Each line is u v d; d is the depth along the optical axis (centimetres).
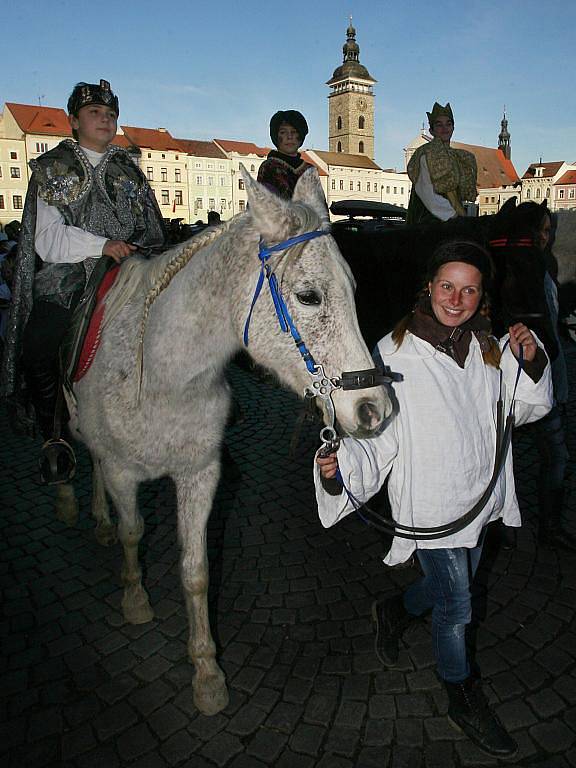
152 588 330
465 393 215
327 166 7294
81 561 360
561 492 346
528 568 337
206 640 254
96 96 304
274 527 394
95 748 231
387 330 390
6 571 352
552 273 403
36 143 5566
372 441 211
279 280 190
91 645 287
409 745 229
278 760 224
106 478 267
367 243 391
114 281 267
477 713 227
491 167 8050
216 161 6675
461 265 208
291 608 311
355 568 346
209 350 218
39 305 305
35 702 253
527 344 223
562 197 7319
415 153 452
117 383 240
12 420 374
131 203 322
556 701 246
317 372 188
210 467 250
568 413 572
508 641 281
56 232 287
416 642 282
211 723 241
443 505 214
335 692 254
